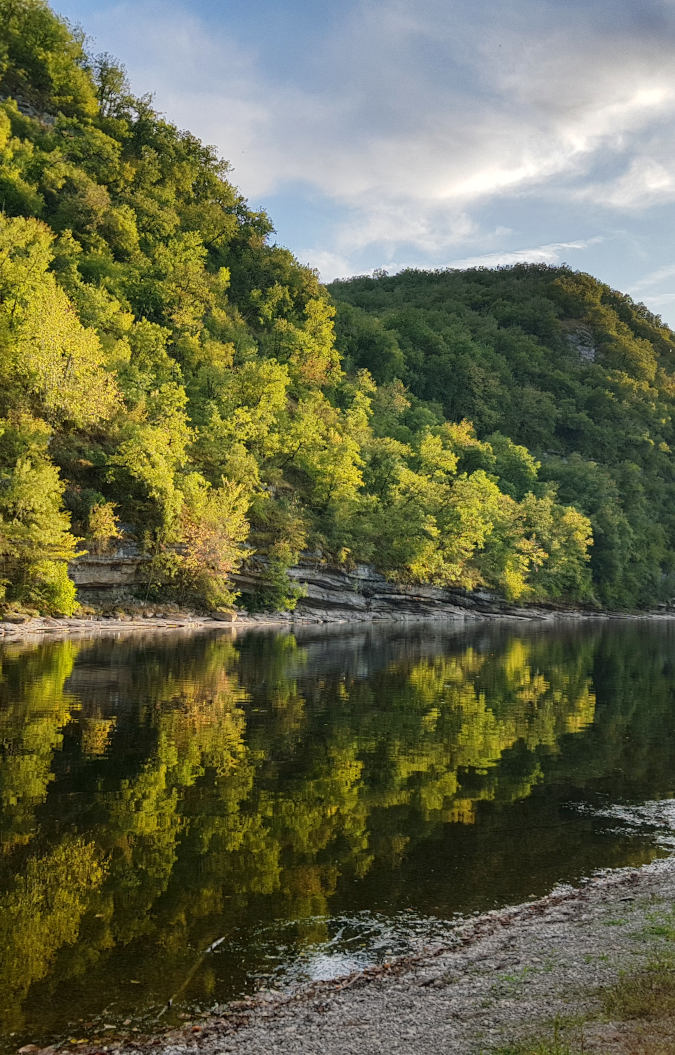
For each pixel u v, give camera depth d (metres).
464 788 18.86
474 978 9.41
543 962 9.87
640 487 176.38
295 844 14.35
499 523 112.38
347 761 20.91
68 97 119.25
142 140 135.88
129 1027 8.25
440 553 94.69
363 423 110.94
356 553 87.19
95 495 60.09
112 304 84.38
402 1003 8.78
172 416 71.31
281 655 45.94
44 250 74.31
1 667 33.84
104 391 63.78
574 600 131.88
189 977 9.39
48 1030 8.16
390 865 13.49
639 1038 7.70
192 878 12.54
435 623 90.81
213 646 48.72
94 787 17.25
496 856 14.13
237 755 20.89
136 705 27.00
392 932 10.80
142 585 64.56
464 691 35.19
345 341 164.88
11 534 48.84
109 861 13.12
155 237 118.06
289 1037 8.06
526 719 28.91
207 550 65.62
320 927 10.89
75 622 53.62
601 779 20.34
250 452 85.00
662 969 9.47
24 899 11.49
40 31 115.88
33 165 98.94
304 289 146.62
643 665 51.28
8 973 9.38
